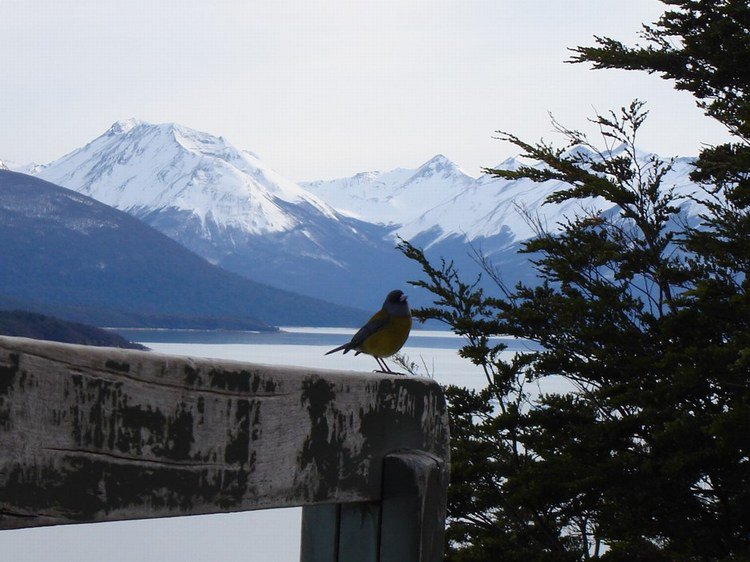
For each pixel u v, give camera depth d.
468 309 12.13
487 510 11.80
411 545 2.48
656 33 12.18
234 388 2.08
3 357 1.62
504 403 12.05
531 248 12.02
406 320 7.83
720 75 11.41
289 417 2.24
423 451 2.68
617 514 9.89
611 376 10.86
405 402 2.63
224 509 2.06
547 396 11.18
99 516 1.79
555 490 9.92
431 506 2.55
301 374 2.27
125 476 1.84
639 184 12.02
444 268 12.33
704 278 10.90
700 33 11.54
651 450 9.78
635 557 10.03
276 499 2.20
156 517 1.90
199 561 28.56
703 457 8.86
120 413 1.83
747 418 8.38
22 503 1.65
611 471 9.76
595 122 12.36
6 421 1.62
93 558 28.55
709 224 11.02
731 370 9.08
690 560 9.76
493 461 11.66
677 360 9.83
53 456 1.70
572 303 11.02
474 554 10.38
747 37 10.94
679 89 12.06
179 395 1.95
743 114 10.65
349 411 2.42
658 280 11.23
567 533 12.38
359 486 2.45
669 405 9.97
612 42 12.13
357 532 2.57
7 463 1.63
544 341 11.80
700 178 11.83
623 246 11.91
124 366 1.83
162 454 1.92
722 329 10.32
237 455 2.09
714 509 9.92
